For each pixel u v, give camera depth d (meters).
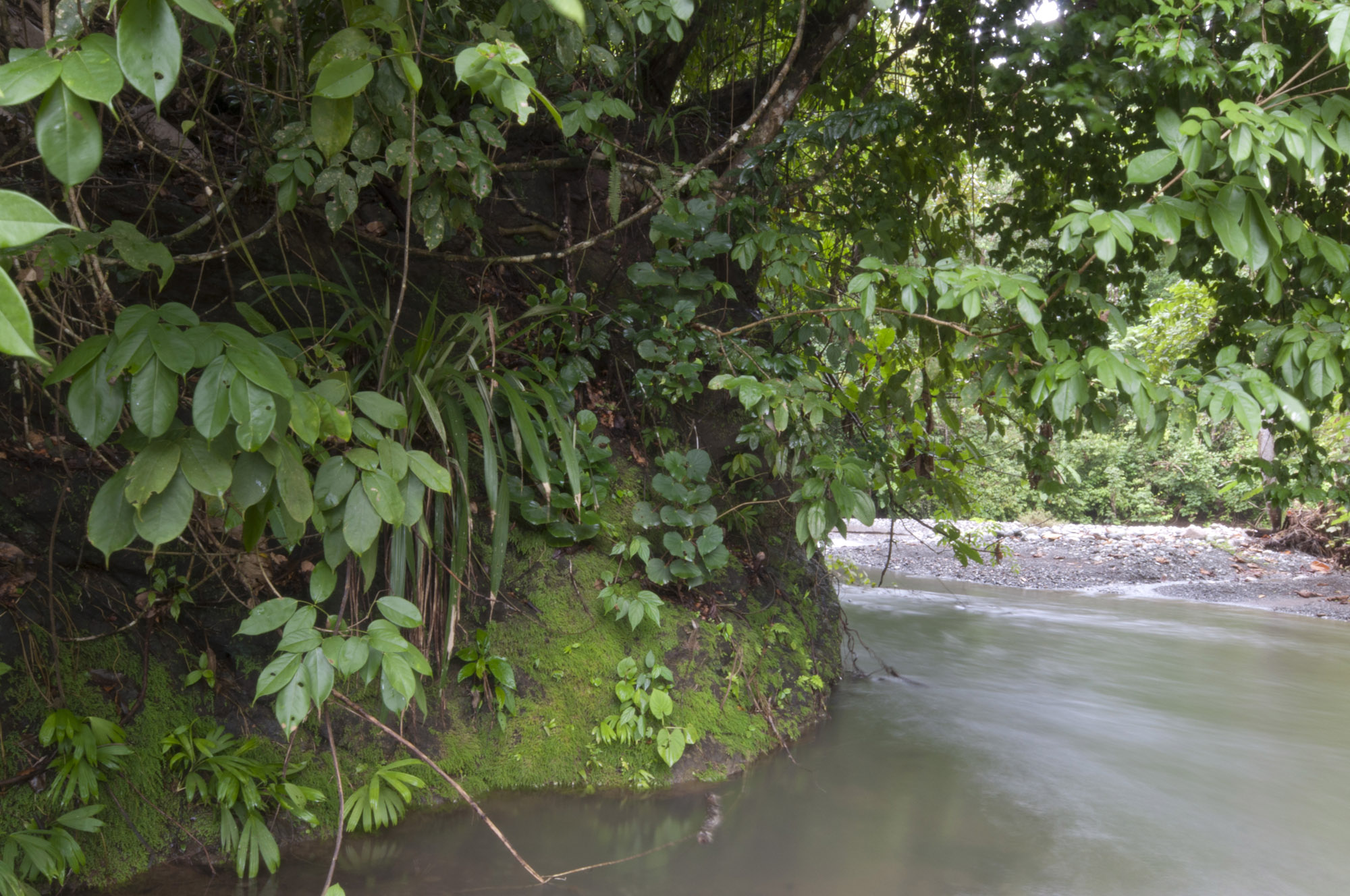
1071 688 4.27
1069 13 2.66
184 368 1.08
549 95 2.88
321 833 2.21
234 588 2.32
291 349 1.67
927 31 3.56
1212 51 2.17
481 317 2.54
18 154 2.15
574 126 2.22
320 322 2.79
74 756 1.90
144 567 2.22
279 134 1.84
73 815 1.87
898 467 4.18
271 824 2.17
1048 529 11.93
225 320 2.58
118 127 2.47
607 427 3.50
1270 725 3.75
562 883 2.04
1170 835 2.47
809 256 3.00
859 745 3.22
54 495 2.14
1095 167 2.96
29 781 1.87
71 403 1.08
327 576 1.51
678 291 3.25
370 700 2.44
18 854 1.78
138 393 1.07
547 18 1.84
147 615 2.20
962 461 4.16
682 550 3.03
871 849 2.30
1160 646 5.51
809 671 3.62
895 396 3.40
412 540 2.29
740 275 4.32
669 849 2.26
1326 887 2.17
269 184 2.68
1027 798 2.73
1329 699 4.27
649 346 3.15
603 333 3.29
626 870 2.12
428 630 2.45
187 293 2.55
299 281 2.28
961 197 3.93
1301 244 1.75
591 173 4.17
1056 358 2.04
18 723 1.91
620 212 4.07
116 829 1.96
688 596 3.24
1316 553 10.20
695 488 3.18
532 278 3.72
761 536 3.87
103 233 1.44
